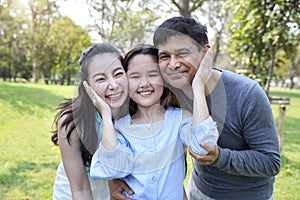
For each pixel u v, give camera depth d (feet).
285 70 89.86
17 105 25.48
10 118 22.52
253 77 11.20
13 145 17.22
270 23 9.33
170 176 3.99
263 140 4.44
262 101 4.43
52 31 55.31
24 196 11.39
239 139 4.62
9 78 70.18
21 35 56.75
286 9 9.12
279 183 13.14
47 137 18.80
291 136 22.68
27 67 67.56
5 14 57.72
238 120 4.50
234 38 12.05
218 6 26.02
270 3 9.35
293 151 18.19
